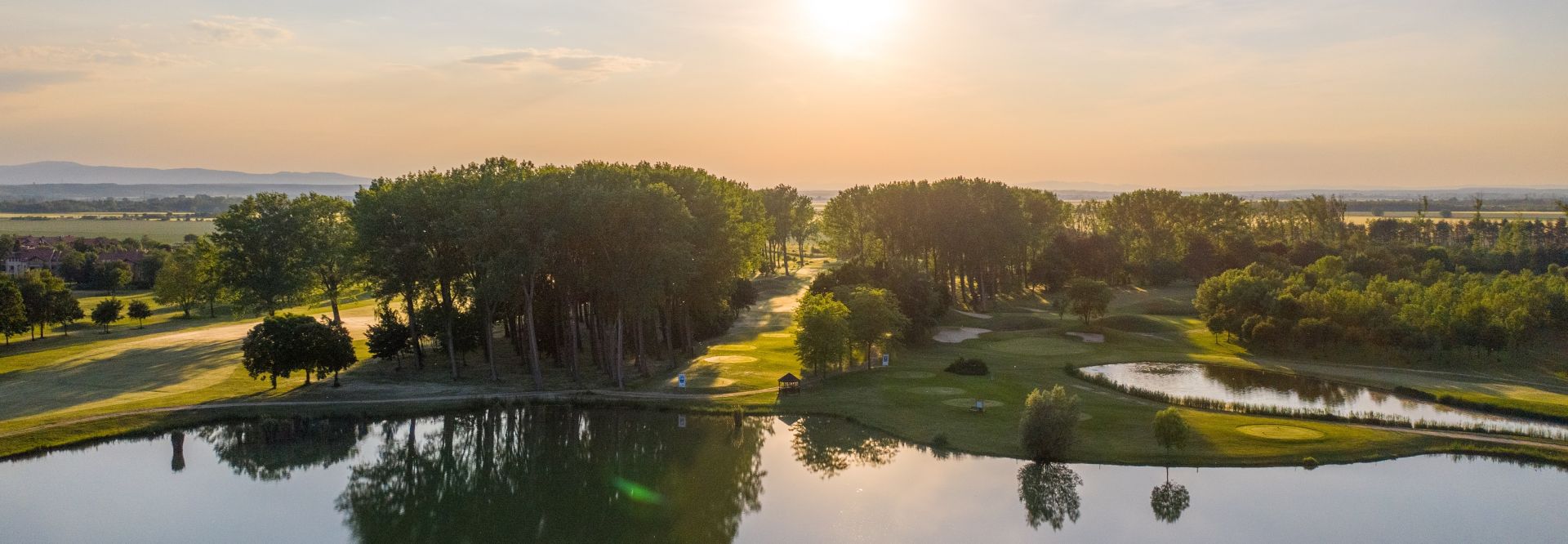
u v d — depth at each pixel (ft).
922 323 340.18
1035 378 272.10
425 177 291.99
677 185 310.04
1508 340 292.40
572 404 246.68
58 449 203.82
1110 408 227.20
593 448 212.64
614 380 270.05
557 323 303.48
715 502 174.91
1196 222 627.05
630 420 234.79
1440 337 296.10
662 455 204.95
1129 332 372.17
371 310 454.40
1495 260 564.71
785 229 640.58
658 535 158.51
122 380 266.77
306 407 238.68
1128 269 566.36
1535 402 227.61
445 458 208.64
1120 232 627.87
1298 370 286.46
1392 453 191.31
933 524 160.45
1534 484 174.70
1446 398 239.30
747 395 253.24
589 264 265.13
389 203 271.08
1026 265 564.71
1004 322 394.32
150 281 601.21
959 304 484.33
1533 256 574.15
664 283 268.00
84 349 325.21
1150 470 184.34
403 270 273.75
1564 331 315.17
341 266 348.38
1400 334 297.94
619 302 264.11
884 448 205.16
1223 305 349.82
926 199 470.39
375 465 203.51
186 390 255.29
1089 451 194.39
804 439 213.87
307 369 258.78
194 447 212.02
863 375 277.85
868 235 544.62
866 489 178.29
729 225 303.89
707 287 296.30
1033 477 182.39
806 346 266.77
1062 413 190.90
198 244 424.87
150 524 163.32
